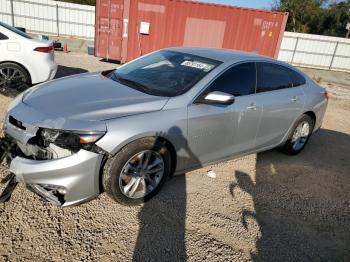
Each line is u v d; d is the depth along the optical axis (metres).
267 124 4.27
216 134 3.66
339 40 23.20
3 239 2.61
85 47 18.42
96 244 2.70
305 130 5.07
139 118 3.03
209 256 2.76
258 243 3.01
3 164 3.58
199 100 3.45
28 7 23.16
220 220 3.24
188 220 3.15
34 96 3.30
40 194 2.87
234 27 12.74
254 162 4.70
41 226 2.81
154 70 3.95
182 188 3.67
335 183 4.48
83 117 2.87
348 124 7.89
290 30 40.81
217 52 4.23
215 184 3.89
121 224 2.97
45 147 2.84
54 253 2.55
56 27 24.05
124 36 12.47
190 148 3.48
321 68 23.81
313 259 2.92
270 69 4.36
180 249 2.78
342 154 5.66
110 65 12.29
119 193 3.05
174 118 3.22
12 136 3.01
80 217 2.98
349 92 13.80
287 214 3.54
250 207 3.55
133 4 12.07
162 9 12.21
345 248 3.14
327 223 3.50
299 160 5.07
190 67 3.82
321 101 5.12
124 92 3.42
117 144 2.86
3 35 5.90
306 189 4.18
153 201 3.36
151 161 3.22
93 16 24.14
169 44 12.70
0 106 5.33
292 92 4.60
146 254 2.67
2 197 3.01
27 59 6.07
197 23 12.52
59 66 10.45
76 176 2.77
